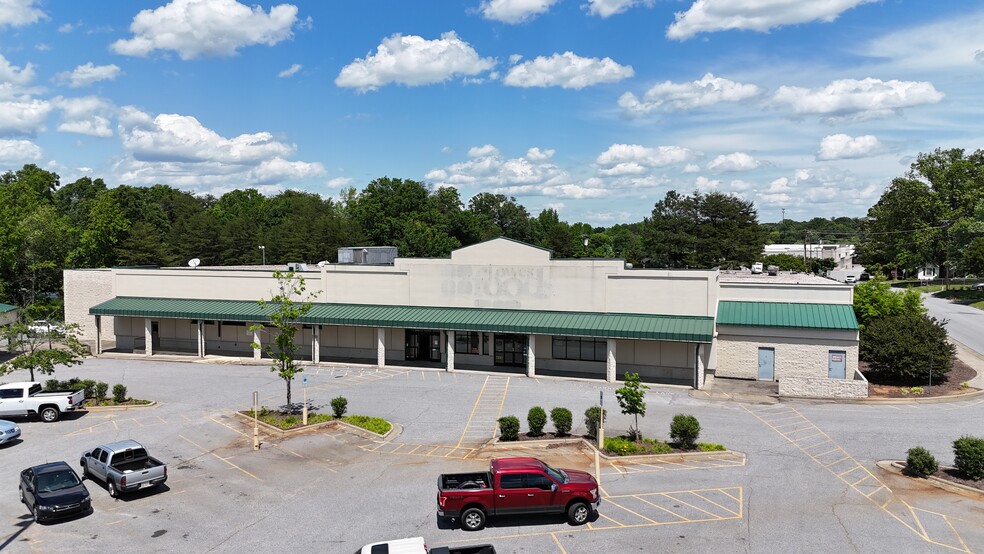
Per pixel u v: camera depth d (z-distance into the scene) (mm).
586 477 22859
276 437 32438
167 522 22672
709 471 26906
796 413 35531
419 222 118750
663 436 31656
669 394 40375
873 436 31266
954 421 33562
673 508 23250
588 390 41500
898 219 114125
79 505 23031
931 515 22500
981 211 97438
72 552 20547
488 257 47719
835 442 30438
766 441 30719
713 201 104625
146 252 99750
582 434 31969
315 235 107000
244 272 53938
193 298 55531
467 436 32312
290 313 36719
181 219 114625
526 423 34469
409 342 51781
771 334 43594
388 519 22688
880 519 22188
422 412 36688
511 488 21781
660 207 128000
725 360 44812
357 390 41781
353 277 51125
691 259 103750
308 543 20969
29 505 23891
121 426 34594
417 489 25375
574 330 43594
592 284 45469
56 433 33531
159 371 48156
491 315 46812
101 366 50219
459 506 21594
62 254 89188
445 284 48844
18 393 35562
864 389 38188
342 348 52938
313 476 26953
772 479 25953
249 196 168750
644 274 44406
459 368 48750
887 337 41062
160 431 33562
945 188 108688
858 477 26094
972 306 82812
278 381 44562
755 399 38812
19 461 29531
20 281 82938
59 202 126250
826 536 20953
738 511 22938
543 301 46562
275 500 24469
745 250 101500
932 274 125688
